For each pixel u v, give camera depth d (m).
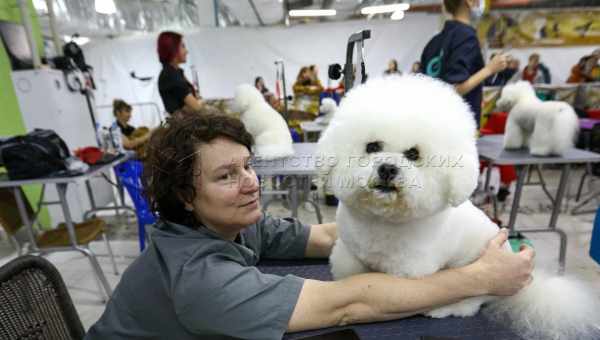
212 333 0.61
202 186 0.63
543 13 5.45
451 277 0.66
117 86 6.64
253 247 0.96
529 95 2.13
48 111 3.14
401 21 6.17
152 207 0.70
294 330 0.61
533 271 0.79
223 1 5.17
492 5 5.49
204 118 0.65
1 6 3.26
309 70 5.46
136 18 5.80
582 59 5.41
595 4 5.32
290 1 5.37
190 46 6.41
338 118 0.70
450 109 0.64
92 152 2.40
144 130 4.09
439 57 1.93
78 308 2.00
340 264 0.82
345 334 0.63
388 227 0.65
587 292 0.75
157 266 0.66
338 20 6.36
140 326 0.70
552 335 0.65
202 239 0.67
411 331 0.67
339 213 0.78
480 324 0.69
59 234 2.10
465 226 0.72
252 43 6.44
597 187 3.52
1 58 3.22
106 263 2.54
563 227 2.79
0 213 1.94
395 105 0.62
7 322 0.62
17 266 0.65
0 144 1.97
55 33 3.67
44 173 1.91
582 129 3.43
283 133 2.05
